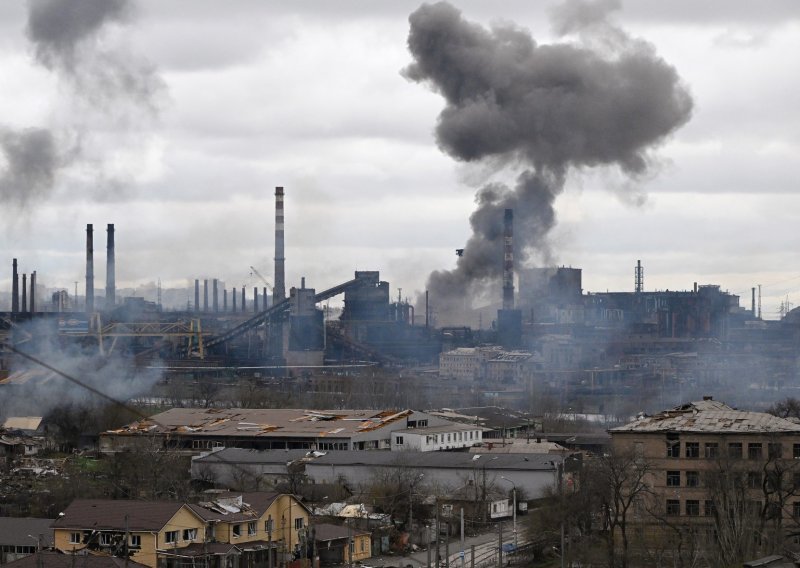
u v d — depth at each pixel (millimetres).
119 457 174000
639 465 124062
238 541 123438
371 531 137500
